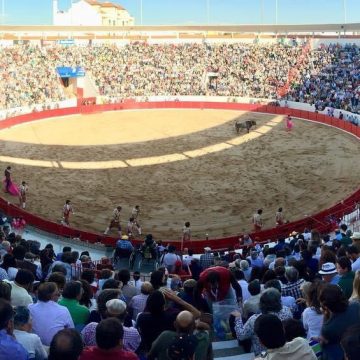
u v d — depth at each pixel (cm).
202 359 672
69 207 2995
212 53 7750
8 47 7200
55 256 1816
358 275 770
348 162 4162
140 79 7362
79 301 984
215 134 5272
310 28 8156
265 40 8225
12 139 5084
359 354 434
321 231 2612
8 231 2259
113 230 2927
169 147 4734
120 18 19212
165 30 8656
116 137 5162
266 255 1897
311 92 6544
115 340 591
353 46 7288
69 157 4406
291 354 596
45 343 785
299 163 4166
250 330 829
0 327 625
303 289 862
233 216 3130
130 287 1158
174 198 3428
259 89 6925
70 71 7112
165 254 2070
